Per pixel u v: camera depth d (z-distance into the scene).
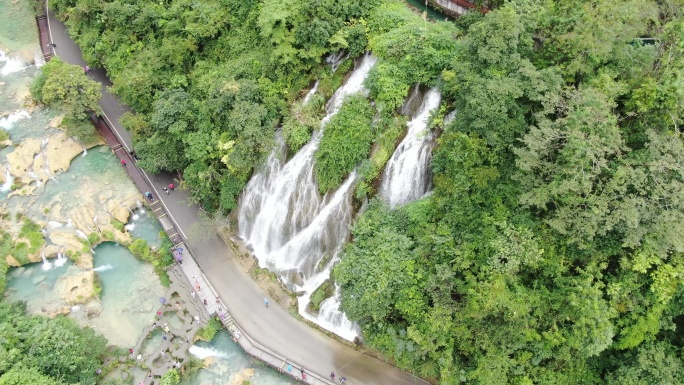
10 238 49.81
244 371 42.88
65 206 52.75
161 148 50.06
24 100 60.84
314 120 44.78
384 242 39.44
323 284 45.03
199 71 51.25
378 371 41.75
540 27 36.16
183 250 49.06
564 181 30.41
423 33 41.94
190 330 44.56
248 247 49.19
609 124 30.86
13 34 67.00
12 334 38.88
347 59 45.84
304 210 45.75
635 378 32.72
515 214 34.75
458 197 36.34
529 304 32.94
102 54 57.72
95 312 46.38
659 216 29.62
